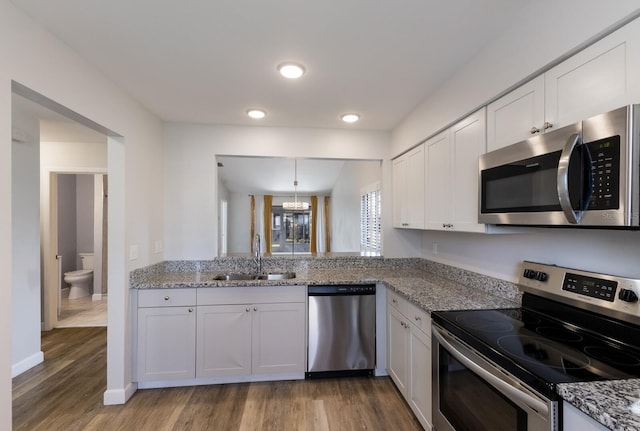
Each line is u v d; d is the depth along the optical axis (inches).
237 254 133.9
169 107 105.9
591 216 41.5
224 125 123.7
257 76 84.3
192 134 122.4
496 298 81.0
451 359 62.6
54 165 153.4
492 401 49.9
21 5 56.6
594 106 46.3
